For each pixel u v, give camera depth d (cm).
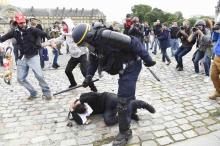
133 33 625
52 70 965
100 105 467
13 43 1005
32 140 411
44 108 544
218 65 509
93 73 422
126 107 369
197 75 774
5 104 579
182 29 827
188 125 434
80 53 609
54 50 991
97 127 441
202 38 723
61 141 404
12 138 420
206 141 381
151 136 402
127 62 360
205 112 483
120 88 367
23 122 478
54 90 677
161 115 475
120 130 383
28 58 565
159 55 1256
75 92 641
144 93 609
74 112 452
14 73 918
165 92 612
